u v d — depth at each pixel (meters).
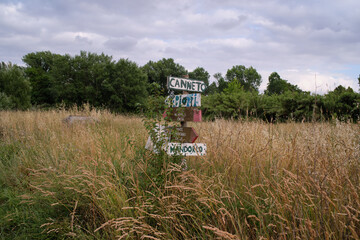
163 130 4.10
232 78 88.19
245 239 2.39
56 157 4.94
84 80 41.69
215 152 3.92
